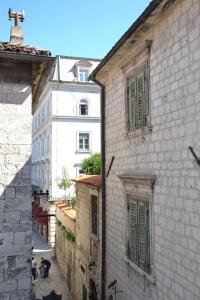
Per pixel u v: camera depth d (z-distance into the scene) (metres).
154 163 8.78
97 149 35.34
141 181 9.25
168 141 8.05
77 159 34.75
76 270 17.70
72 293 18.58
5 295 7.70
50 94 35.16
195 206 6.93
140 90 9.75
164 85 8.27
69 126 34.84
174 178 7.76
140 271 9.41
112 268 12.00
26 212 7.89
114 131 12.03
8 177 7.83
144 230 9.34
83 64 35.69
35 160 46.03
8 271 7.73
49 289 19.64
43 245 31.00
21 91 7.98
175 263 7.67
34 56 7.55
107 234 12.61
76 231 17.97
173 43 7.85
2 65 7.89
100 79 13.39
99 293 13.30
